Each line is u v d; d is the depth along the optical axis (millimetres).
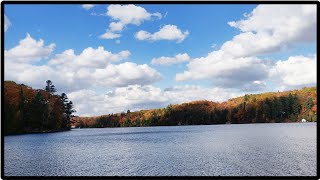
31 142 44375
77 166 21547
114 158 25844
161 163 21531
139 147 36250
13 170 20172
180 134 61094
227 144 34688
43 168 20734
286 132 51750
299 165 18547
